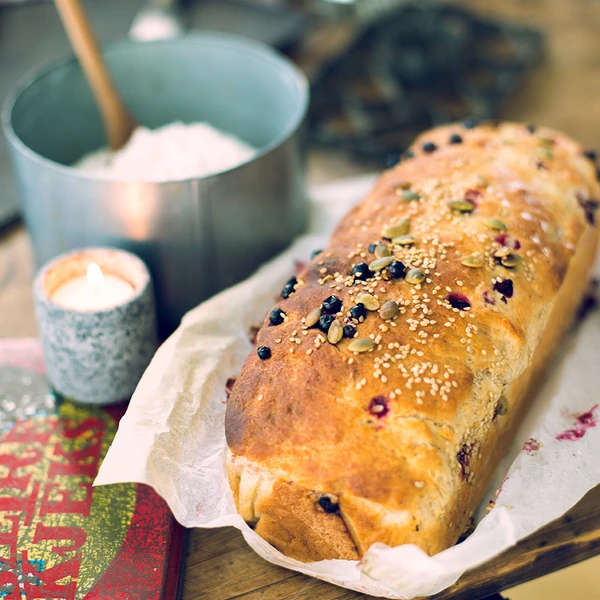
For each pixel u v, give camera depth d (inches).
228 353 24.2
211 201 25.4
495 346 22.3
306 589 21.7
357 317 22.0
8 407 25.0
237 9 40.4
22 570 21.7
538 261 24.0
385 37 37.1
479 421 21.7
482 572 22.0
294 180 27.6
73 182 24.8
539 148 27.0
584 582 22.7
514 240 24.0
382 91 34.9
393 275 22.7
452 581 20.6
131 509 22.8
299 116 27.3
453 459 21.0
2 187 31.7
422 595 20.8
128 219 25.2
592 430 23.2
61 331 24.0
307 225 29.7
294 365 21.6
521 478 21.9
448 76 35.5
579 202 26.3
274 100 29.6
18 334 27.6
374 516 20.5
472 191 25.0
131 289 25.0
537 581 22.6
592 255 27.0
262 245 27.3
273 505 21.1
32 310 28.4
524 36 37.9
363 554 20.8
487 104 34.1
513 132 27.8
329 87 35.1
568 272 25.1
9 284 29.2
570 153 27.5
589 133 34.8
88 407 25.0
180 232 25.5
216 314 24.8
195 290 26.5
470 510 22.1
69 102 29.1
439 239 23.6
